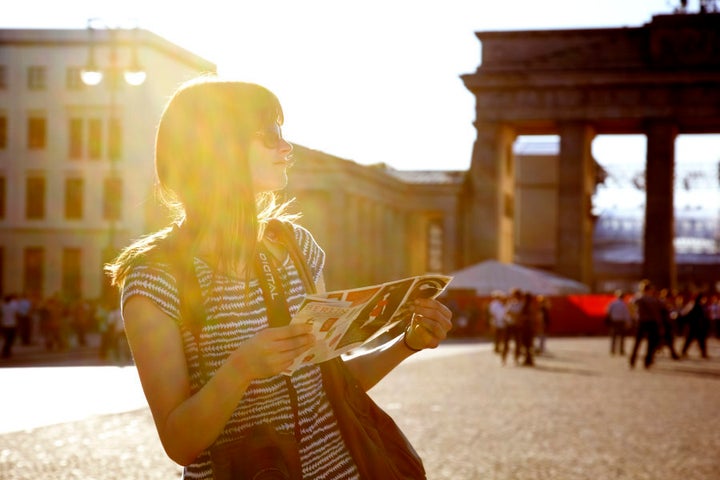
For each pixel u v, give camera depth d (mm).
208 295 3375
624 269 120062
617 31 89000
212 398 3117
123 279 3414
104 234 73062
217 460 3355
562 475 12531
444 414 19766
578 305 69875
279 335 3145
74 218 73562
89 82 44938
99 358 43312
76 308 52875
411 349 3887
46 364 38906
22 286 73750
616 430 17359
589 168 91688
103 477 12164
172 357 3291
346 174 93062
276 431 3398
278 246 3709
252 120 3525
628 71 87875
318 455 3514
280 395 3439
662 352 47406
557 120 89188
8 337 42156
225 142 3471
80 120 73438
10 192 74250
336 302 3223
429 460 13680
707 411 20719
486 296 68125
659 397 23953
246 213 3455
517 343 37531
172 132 3506
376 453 3572
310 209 94875
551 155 111062
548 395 24344
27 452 14391
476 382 28484
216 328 3381
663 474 12711
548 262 110688
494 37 90438
